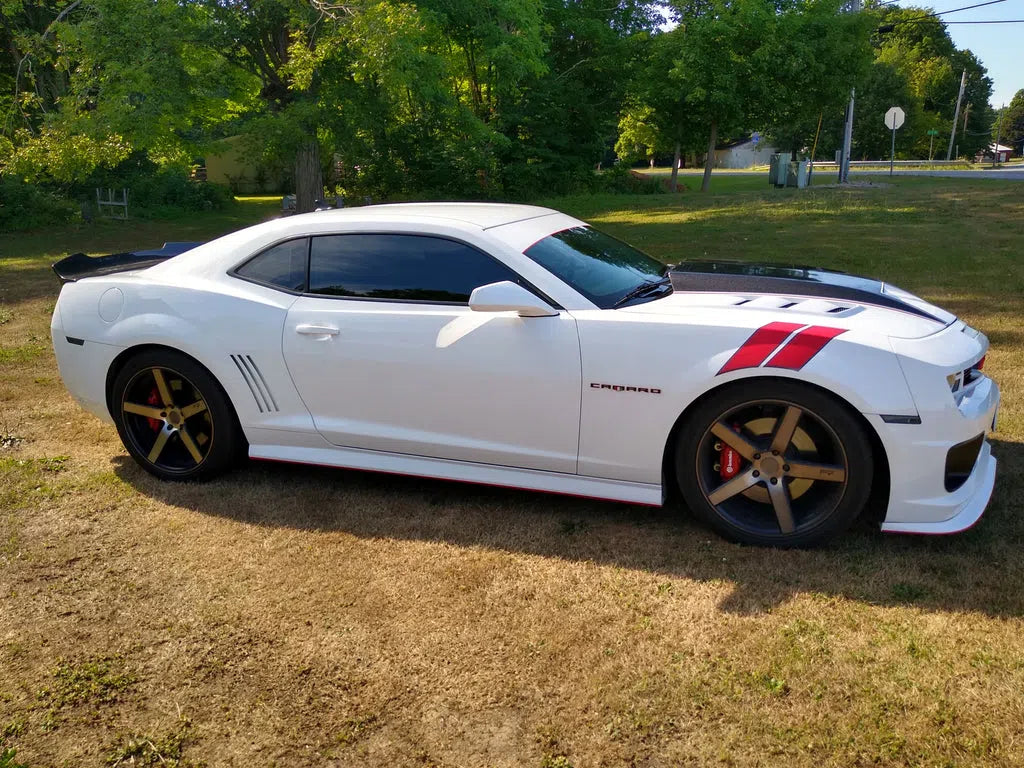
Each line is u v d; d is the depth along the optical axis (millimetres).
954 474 3061
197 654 2684
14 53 19781
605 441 3334
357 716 2369
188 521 3658
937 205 15617
